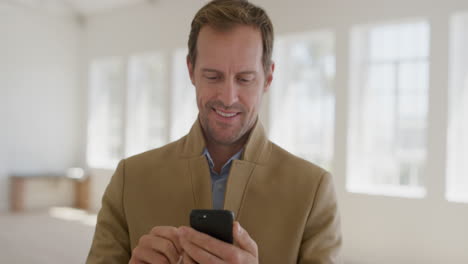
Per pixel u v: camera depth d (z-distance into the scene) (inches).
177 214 41.8
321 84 230.2
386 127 209.8
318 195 41.4
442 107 185.8
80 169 358.6
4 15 320.8
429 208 186.4
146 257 35.8
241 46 37.0
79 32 360.5
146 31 312.5
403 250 192.1
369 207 201.8
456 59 191.0
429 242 185.9
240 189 41.4
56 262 185.3
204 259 31.8
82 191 340.2
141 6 315.0
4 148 322.3
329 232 41.4
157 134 316.2
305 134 235.6
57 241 223.3
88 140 355.6
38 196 339.9
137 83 328.2
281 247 39.9
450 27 184.1
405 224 191.9
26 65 332.8
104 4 331.6
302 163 43.3
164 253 35.1
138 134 326.6
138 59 327.3
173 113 295.4
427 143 189.5
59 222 277.7
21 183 318.3
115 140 342.3
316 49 232.2
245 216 40.7
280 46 239.8
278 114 239.9
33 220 282.5
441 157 185.3
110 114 346.6
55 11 344.5
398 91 206.2
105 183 333.4
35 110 338.6
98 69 356.2
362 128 214.8
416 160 201.8
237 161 41.6
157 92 316.8
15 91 327.6
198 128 44.3
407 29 203.5
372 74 213.3
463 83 189.9
